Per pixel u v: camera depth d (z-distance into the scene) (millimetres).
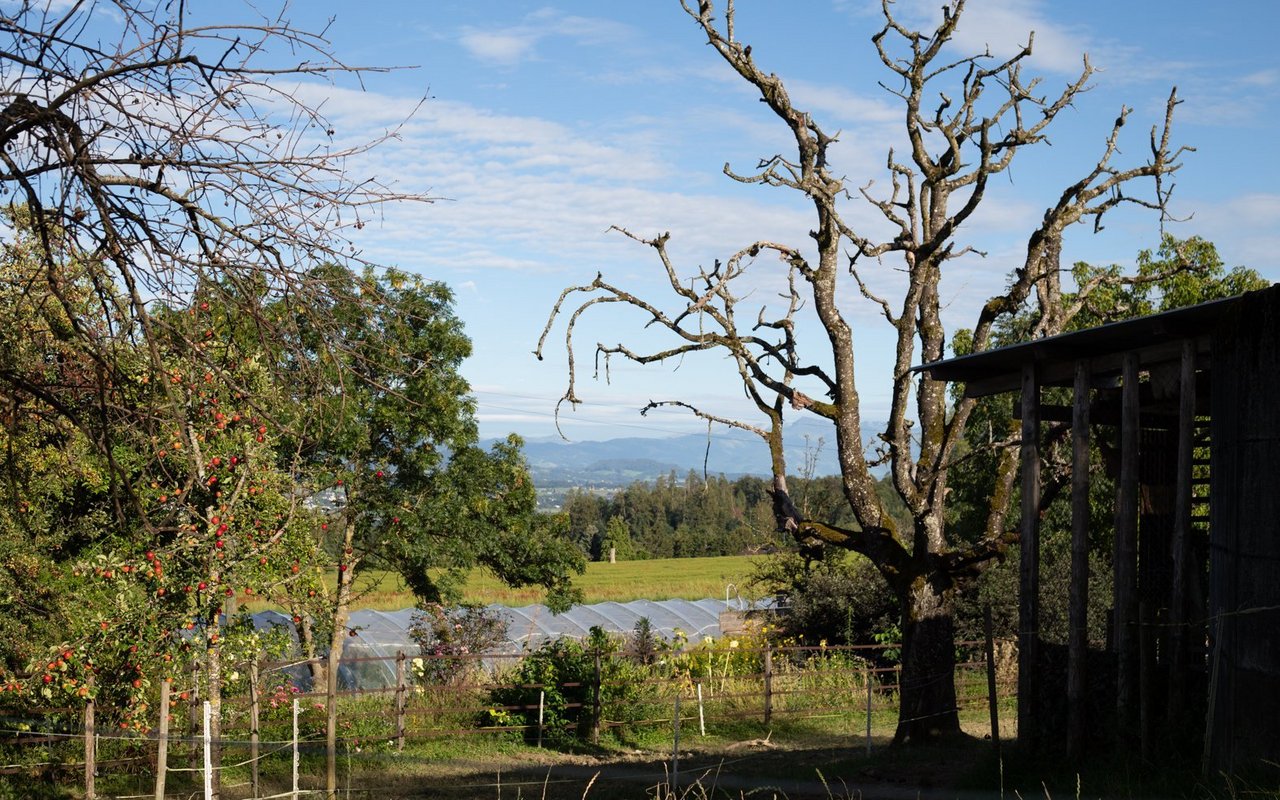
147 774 14312
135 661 13227
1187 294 22812
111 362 5418
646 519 111188
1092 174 14711
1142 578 11906
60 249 5105
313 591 15500
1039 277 14953
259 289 5008
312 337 5504
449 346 21078
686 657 22469
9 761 14258
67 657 13039
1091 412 12328
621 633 25859
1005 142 14258
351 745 16781
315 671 21234
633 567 76188
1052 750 10406
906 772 11938
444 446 23859
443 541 22922
